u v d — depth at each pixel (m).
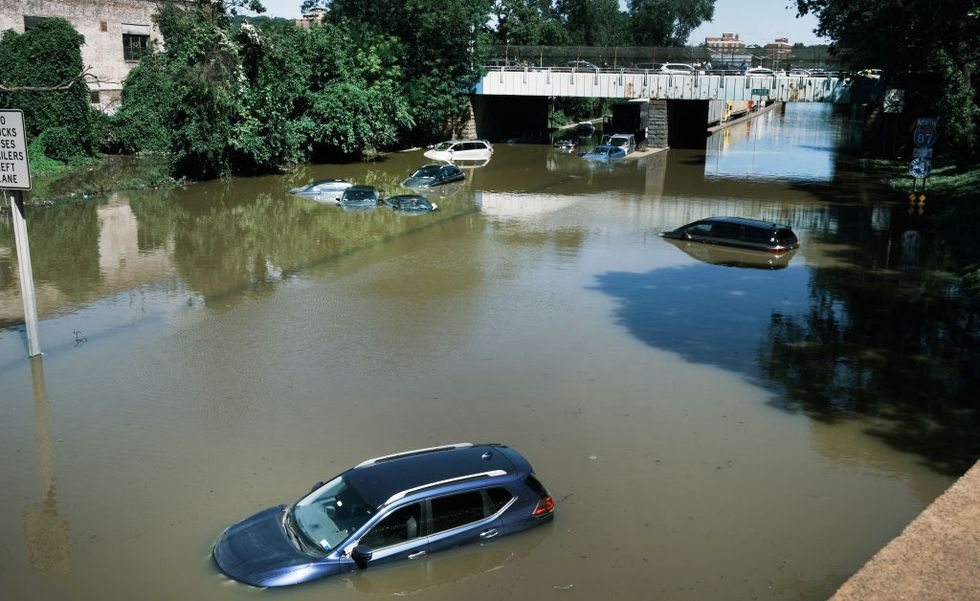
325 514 9.42
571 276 23.78
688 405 14.53
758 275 23.98
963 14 31.03
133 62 58.06
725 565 9.59
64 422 13.83
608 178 46.88
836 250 27.42
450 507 9.41
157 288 22.23
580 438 13.19
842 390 15.23
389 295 21.58
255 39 44.06
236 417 13.98
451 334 18.39
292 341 17.89
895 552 8.03
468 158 55.47
